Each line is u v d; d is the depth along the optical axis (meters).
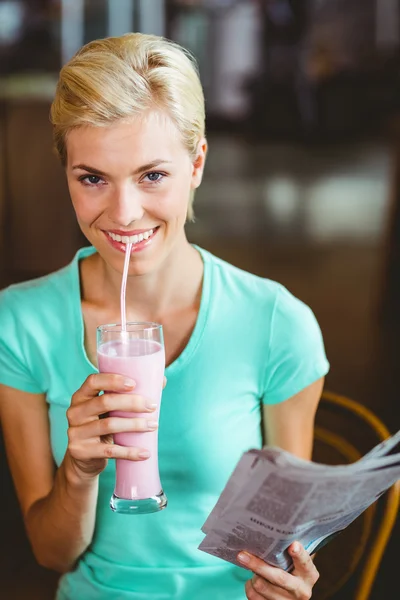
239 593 1.31
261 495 0.97
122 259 1.16
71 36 9.14
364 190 8.12
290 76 13.05
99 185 1.13
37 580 2.44
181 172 1.14
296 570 1.11
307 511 0.99
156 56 1.12
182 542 1.31
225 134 12.54
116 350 1.07
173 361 1.34
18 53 8.69
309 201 7.67
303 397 1.35
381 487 1.01
